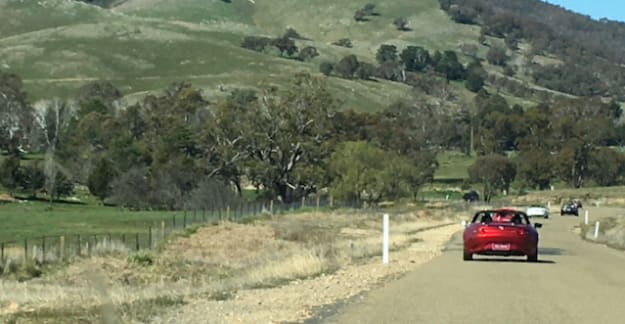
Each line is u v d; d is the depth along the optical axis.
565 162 128.25
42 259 36.44
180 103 106.44
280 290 21.86
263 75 174.12
